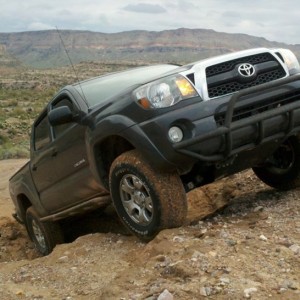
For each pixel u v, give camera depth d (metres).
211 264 3.92
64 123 5.63
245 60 5.16
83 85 6.16
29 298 4.16
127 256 4.86
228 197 7.03
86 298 3.96
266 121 4.93
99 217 7.84
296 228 4.64
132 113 4.83
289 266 3.81
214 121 4.71
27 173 7.33
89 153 5.44
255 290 3.42
